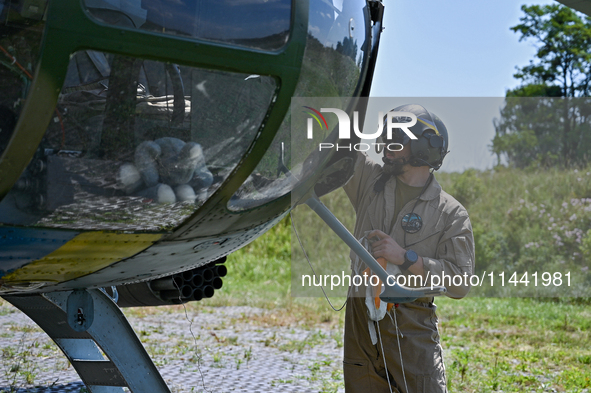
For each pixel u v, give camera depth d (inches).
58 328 115.0
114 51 66.1
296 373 198.2
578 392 179.5
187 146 74.8
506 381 190.4
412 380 101.0
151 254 86.8
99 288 101.9
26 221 71.9
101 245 80.2
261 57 73.2
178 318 302.2
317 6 80.0
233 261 471.8
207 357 219.3
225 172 78.2
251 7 73.2
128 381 105.4
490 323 281.0
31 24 65.0
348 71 87.8
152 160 74.2
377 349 103.7
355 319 105.7
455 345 244.4
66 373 189.6
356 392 106.3
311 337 261.1
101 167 72.3
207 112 74.8
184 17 69.3
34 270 83.0
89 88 69.6
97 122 71.1
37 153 69.3
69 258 81.4
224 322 293.3
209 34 70.7
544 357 225.5
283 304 341.1
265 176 83.7
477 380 191.0
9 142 65.6
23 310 114.6
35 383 176.9
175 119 74.0
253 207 86.9
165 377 187.8
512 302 289.4
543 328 267.7
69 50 64.1
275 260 466.6
